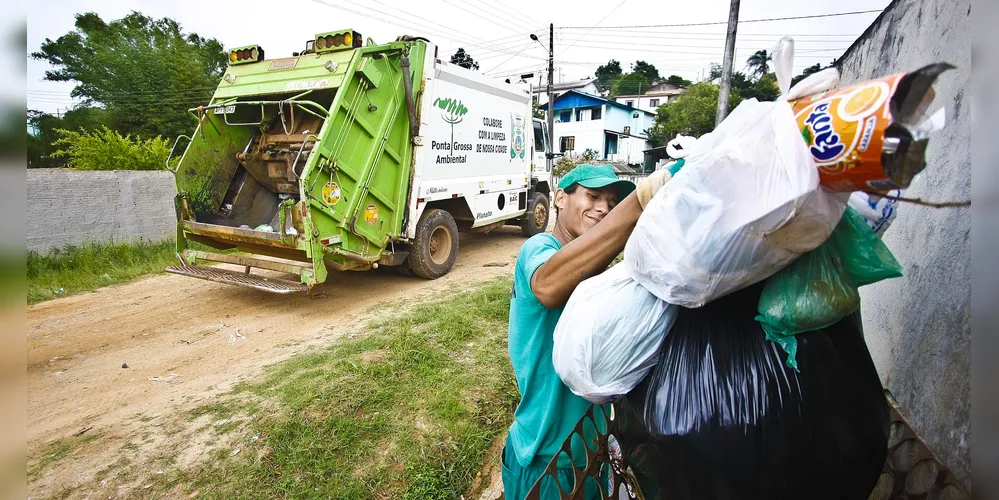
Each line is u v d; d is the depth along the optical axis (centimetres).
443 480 255
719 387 104
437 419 301
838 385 102
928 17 186
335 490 245
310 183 463
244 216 613
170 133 2225
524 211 860
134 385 366
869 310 201
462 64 747
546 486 151
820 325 100
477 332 434
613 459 143
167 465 268
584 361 112
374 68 511
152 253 773
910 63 207
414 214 578
